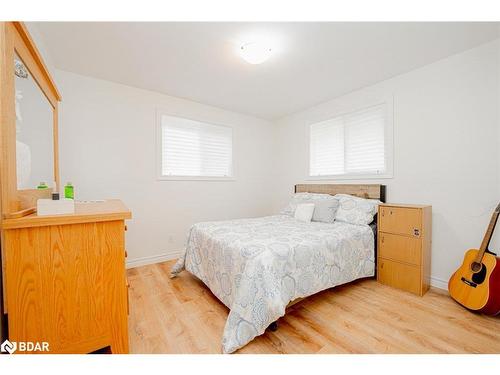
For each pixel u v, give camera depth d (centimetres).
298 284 165
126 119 273
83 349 102
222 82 266
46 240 94
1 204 87
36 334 93
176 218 312
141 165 284
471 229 199
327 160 334
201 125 341
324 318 167
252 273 146
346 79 257
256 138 403
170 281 235
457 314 171
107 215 105
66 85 237
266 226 237
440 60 216
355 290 213
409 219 209
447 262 212
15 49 101
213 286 190
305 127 362
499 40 183
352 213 255
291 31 173
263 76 250
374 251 236
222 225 239
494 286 161
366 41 186
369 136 281
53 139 170
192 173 333
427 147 226
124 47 195
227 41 186
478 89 195
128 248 275
